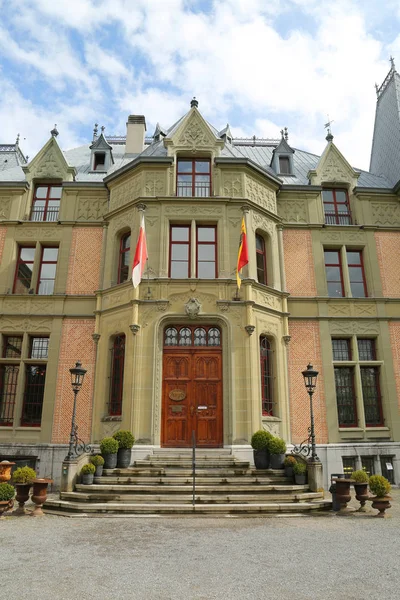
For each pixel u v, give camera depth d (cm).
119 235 1956
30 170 2139
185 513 1145
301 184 2167
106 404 1717
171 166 1925
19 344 1914
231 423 1583
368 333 1936
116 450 1423
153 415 1584
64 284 1956
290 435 1747
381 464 1778
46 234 2039
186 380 1678
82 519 1085
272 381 1783
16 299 1931
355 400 1877
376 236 2084
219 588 606
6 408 1842
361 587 612
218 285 1739
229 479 1334
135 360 1634
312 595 582
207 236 1866
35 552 785
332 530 967
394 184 2261
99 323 1834
